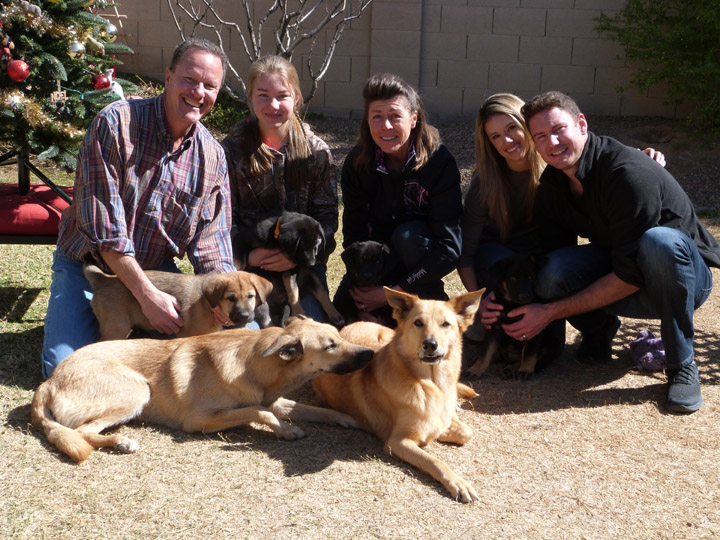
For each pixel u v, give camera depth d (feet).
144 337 14.65
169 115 13.65
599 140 14.05
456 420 12.21
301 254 16.16
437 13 38.47
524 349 14.99
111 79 19.53
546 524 9.73
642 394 14.05
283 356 11.59
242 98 38.42
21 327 15.57
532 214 16.02
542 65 38.63
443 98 39.50
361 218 16.99
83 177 13.12
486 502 10.18
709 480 10.95
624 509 10.16
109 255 13.01
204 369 11.85
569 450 11.79
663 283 13.16
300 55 39.09
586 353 15.84
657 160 15.43
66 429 10.80
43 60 16.89
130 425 11.84
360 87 39.40
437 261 15.62
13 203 17.16
